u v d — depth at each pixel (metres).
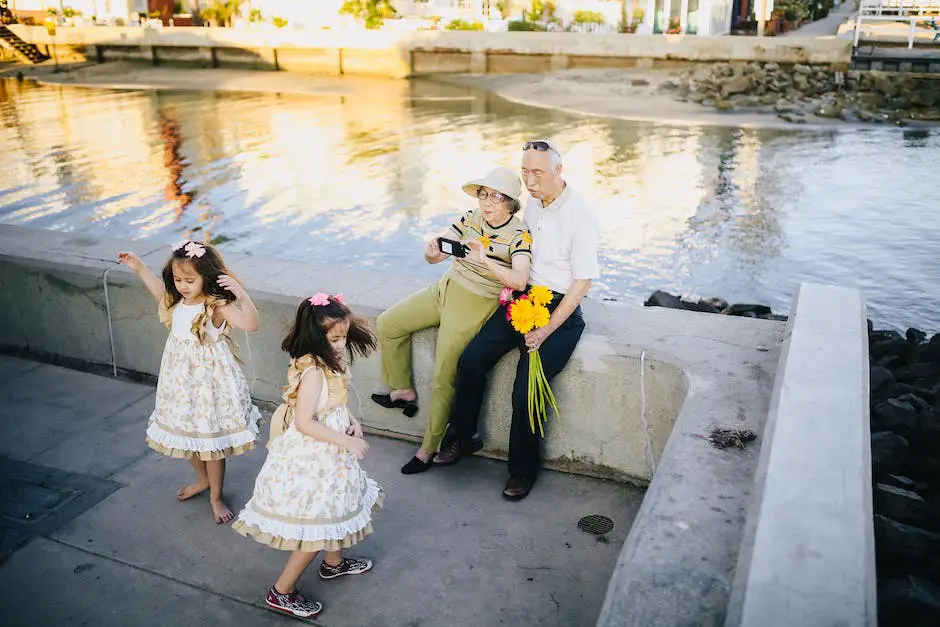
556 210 3.89
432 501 4.07
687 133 22.88
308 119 26.38
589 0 34.47
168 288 3.79
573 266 3.83
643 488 4.13
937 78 26.17
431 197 16.59
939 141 21.11
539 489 4.15
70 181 18.67
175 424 3.77
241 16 40.69
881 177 17.42
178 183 18.30
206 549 3.76
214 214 15.93
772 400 3.17
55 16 43.62
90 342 5.47
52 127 25.56
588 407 4.12
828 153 20.02
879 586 3.21
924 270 11.87
